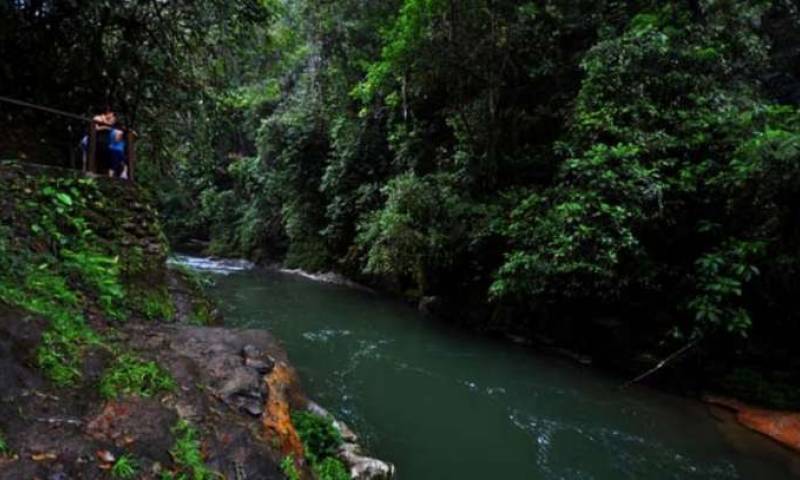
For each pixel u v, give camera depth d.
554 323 10.03
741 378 7.30
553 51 11.52
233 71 10.25
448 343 10.45
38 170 5.12
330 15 16.22
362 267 16.97
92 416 2.74
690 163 8.09
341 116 17.81
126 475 2.46
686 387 7.79
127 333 4.03
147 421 2.86
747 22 9.48
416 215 12.12
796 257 6.73
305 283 18.31
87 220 5.32
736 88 8.87
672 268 8.15
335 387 7.62
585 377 8.48
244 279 18.98
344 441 4.71
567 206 8.08
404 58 11.80
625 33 9.39
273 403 3.90
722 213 7.79
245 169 24.97
